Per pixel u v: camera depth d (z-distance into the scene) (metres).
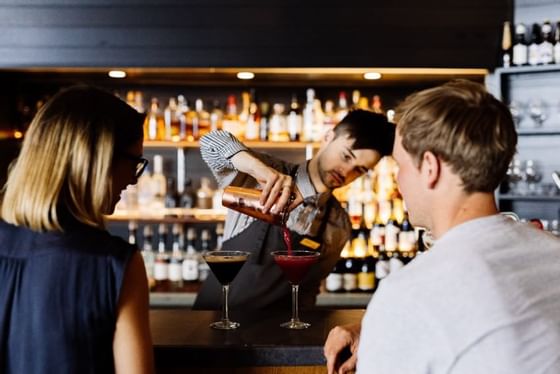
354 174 2.41
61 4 3.60
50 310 1.19
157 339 1.71
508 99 3.78
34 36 3.60
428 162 1.12
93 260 1.21
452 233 1.08
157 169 4.00
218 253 1.84
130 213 3.91
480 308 0.98
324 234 2.49
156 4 3.59
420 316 1.00
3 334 1.20
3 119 3.81
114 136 1.26
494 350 0.95
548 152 3.73
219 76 3.84
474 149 1.07
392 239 3.86
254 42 3.59
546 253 1.05
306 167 2.47
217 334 1.76
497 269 1.01
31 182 1.21
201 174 4.11
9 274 1.21
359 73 3.70
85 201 1.24
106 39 3.60
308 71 3.65
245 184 2.41
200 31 3.59
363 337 1.06
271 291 2.42
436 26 3.57
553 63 3.59
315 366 1.65
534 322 0.97
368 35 3.58
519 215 3.77
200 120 3.96
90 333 1.20
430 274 1.03
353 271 3.83
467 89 1.13
